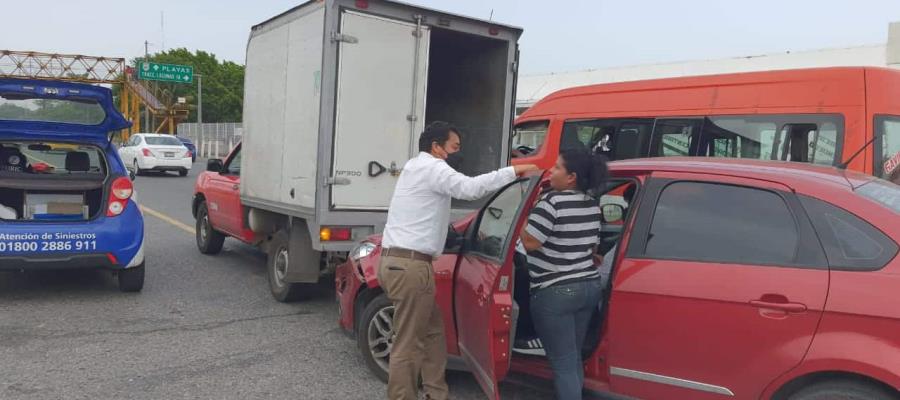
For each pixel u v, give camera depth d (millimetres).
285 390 4434
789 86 7156
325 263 6266
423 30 5945
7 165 6699
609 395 3691
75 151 6812
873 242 3051
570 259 3561
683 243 3490
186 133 51344
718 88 7723
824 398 3039
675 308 3379
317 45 5609
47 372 4602
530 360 4047
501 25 6480
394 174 5859
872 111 6539
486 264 3754
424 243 3824
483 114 6961
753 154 7355
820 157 6840
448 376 4770
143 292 6875
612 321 3592
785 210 3297
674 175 3656
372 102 5707
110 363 4812
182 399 4230
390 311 4535
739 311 3205
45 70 32812
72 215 6320
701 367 3324
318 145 5570
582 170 3578
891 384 2830
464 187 3709
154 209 13469
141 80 44000
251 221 7090
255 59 6926
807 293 3064
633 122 8430
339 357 5094
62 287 6969
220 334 5574
